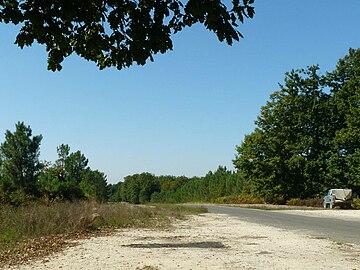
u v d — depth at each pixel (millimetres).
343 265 10562
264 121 66188
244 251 13047
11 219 18797
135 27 5074
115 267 10383
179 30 5160
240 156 66250
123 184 158875
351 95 60062
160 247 14117
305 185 62250
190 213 37688
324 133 63188
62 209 22734
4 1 4871
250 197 72938
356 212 39094
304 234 18328
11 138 38938
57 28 5000
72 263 11039
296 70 64875
